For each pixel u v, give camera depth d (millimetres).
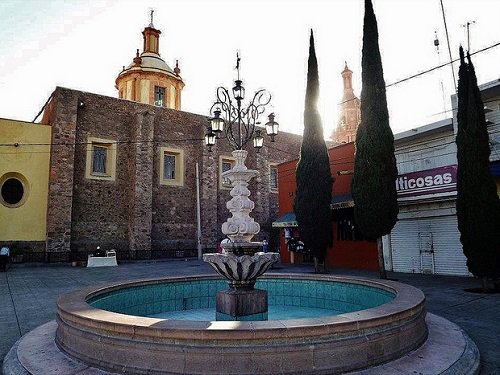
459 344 4820
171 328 3689
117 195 23781
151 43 31875
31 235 20484
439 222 14492
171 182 25859
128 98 29281
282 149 32188
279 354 3578
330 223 15328
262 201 29750
